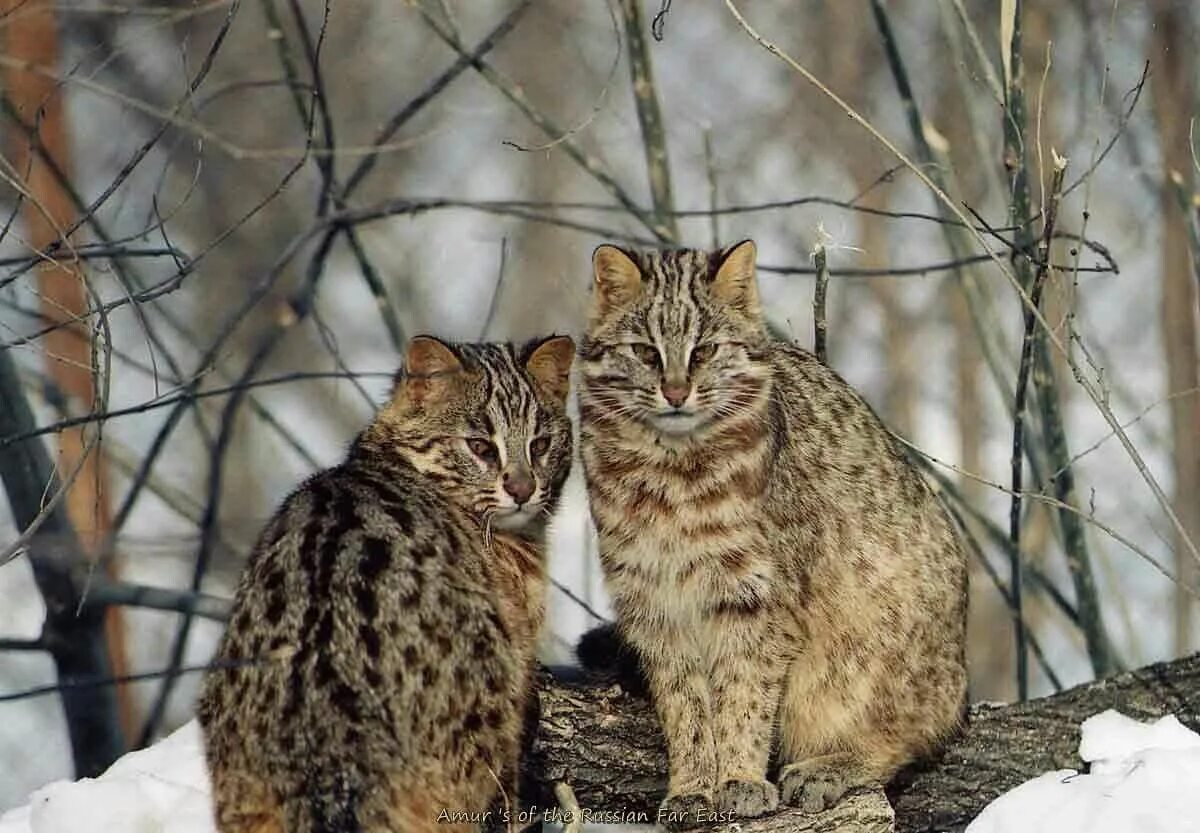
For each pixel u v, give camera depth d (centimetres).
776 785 1411
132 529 2541
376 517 1212
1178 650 2612
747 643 1378
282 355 3347
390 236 3803
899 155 1348
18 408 1642
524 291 3688
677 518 1367
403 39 3691
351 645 1119
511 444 1374
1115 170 2664
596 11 3828
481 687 1177
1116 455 3189
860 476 1427
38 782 2208
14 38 1906
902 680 1421
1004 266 1359
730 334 1380
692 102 3878
